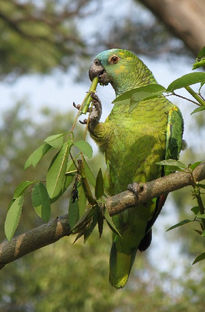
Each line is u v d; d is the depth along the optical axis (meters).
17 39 17.11
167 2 8.99
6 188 15.39
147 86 4.54
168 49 15.05
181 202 13.36
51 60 16.69
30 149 15.81
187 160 12.91
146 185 5.46
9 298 13.48
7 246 5.32
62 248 12.62
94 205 5.00
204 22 8.86
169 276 11.98
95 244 12.57
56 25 16.33
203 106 4.52
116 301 12.10
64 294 12.28
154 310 11.85
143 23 15.38
